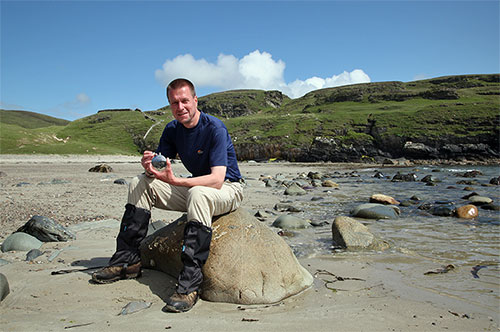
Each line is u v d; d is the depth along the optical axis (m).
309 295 2.97
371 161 49.09
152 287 2.91
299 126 60.59
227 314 2.50
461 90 78.44
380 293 3.05
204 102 114.81
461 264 4.07
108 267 2.96
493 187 14.16
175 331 2.15
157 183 3.04
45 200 8.05
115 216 6.46
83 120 90.38
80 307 2.46
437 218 7.32
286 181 15.88
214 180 2.89
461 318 2.51
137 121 84.25
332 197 11.00
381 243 4.96
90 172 20.20
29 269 3.27
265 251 3.01
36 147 54.28
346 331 2.24
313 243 5.14
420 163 42.53
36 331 2.08
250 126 67.69
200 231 2.74
